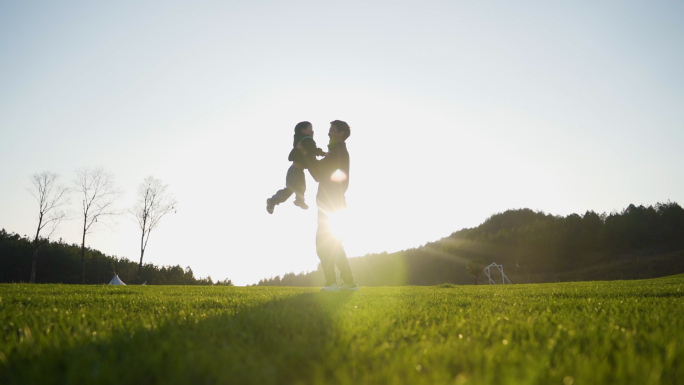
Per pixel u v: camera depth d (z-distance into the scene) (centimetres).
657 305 374
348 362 145
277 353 158
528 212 12762
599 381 118
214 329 205
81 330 201
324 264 611
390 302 414
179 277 6347
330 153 567
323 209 585
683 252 7669
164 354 154
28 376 126
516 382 111
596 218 9025
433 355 152
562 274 8262
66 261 5959
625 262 7925
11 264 5559
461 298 509
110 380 121
